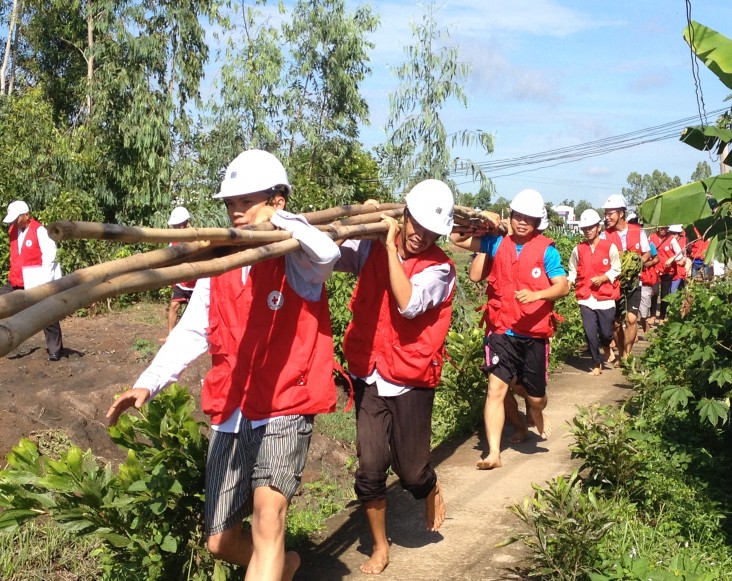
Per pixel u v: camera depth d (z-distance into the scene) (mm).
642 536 5008
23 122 20938
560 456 6918
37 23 30750
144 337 11828
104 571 4543
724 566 4793
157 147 19500
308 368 3637
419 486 4754
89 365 9477
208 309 3748
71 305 2141
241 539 3803
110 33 19766
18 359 9922
